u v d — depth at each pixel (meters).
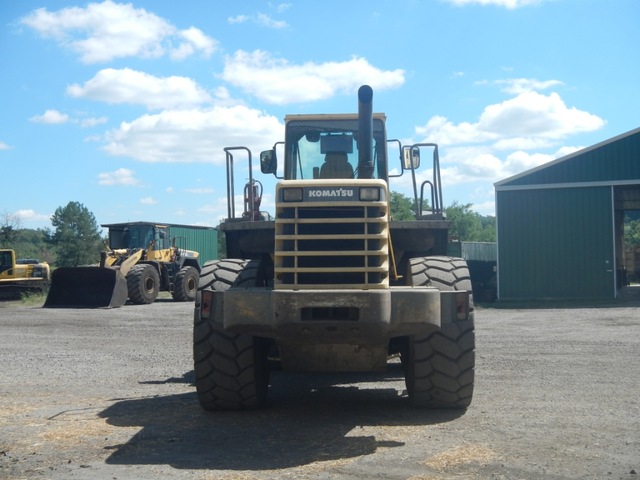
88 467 4.95
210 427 6.11
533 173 25.66
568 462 4.92
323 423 6.22
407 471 4.74
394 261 6.76
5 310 21.34
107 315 19.44
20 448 5.51
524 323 16.88
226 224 6.99
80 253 79.81
